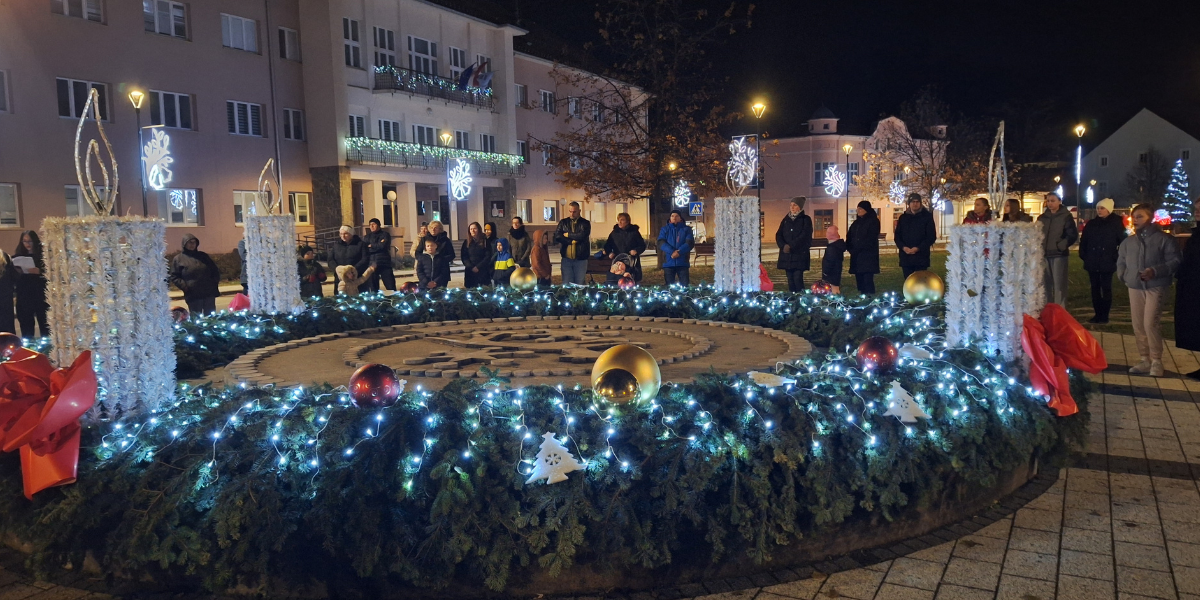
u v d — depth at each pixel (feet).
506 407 15.03
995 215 20.36
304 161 111.75
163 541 13.67
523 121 146.61
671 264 46.93
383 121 119.65
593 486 14.02
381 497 14.02
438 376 23.09
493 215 144.05
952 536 15.81
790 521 14.35
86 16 86.33
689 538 14.29
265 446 14.16
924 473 15.65
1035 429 17.54
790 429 15.05
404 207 126.21
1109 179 230.27
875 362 17.30
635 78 93.20
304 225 112.06
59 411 14.16
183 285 39.73
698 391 15.84
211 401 16.26
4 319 35.14
